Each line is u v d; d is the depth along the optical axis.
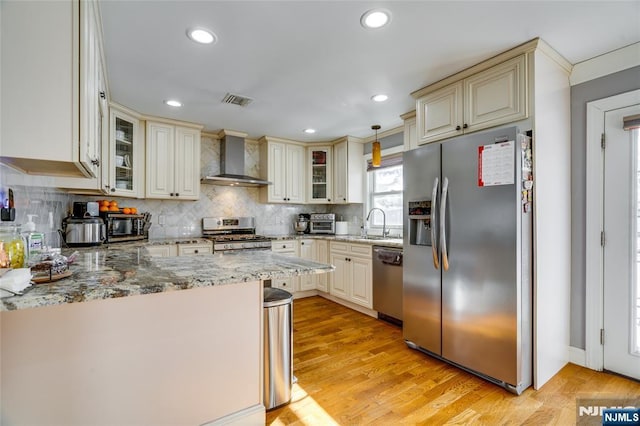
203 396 1.48
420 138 2.70
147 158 3.40
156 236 3.80
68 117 1.16
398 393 1.94
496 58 2.12
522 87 2.00
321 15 1.70
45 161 1.20
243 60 2.19
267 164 4.31
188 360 1.45
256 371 1.63
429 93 2.63
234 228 4.29
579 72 2.25
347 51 2.08
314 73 2.40
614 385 2.00
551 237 2.11
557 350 2.17
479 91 2.25
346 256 3.77
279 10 1.66
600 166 2.17
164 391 1.39
